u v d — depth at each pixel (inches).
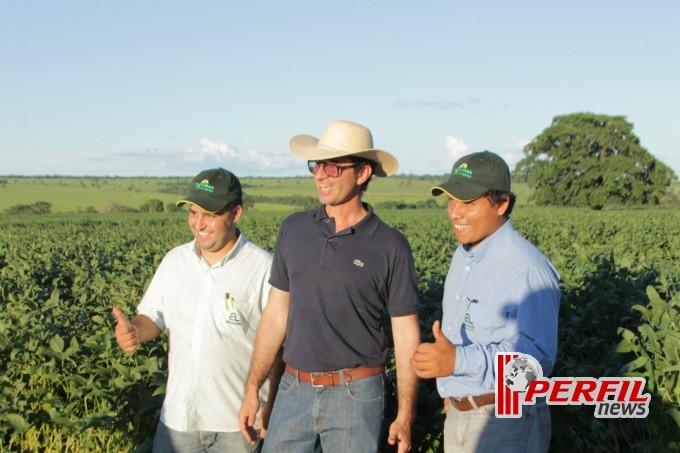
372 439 136.7
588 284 238.5
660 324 172.4
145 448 179.2
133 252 566.3
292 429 137.9
